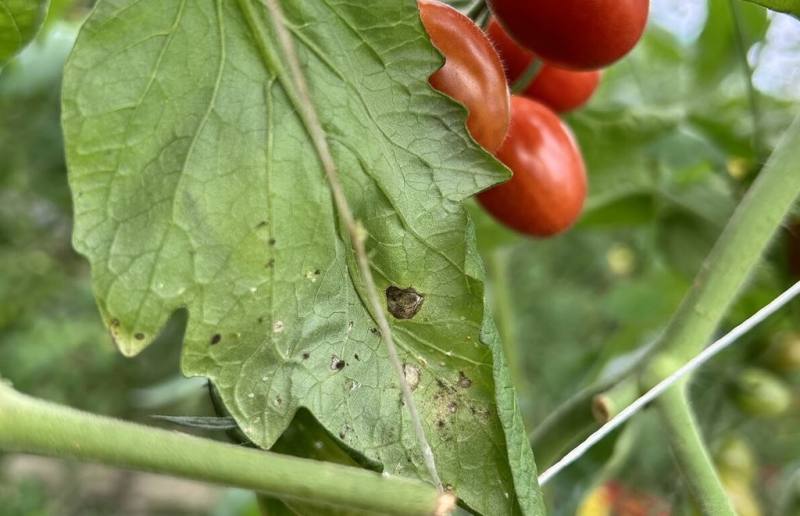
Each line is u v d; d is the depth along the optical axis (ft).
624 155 1.74
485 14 1.23
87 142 0.89
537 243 3.62
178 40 0.91
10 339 4.23
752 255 1.13
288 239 0.93
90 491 4.99
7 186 3.26
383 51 0.94
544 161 1.24
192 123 0.91
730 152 1.75
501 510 0.95
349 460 0.97
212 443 0.85
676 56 1.92
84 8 2.12
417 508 0.87
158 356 3.38
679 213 1.74
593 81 1.36
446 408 0.96
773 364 1.63
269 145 0.93
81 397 4.12
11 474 4.60
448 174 0.95
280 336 0.93
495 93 1.06
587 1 1.07
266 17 0.92
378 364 0.95
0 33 0.99
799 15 1.01
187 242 0.91
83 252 0.89
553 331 3.81
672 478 1.69
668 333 1.14
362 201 0.95
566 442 1.30
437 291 0.95
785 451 2.11
